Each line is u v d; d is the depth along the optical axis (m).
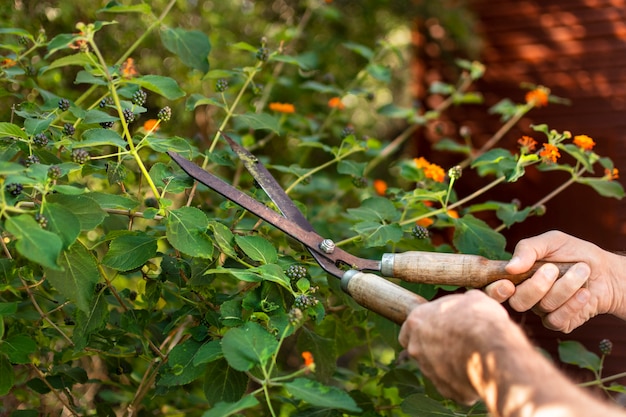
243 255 1.69
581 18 3.65
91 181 2.53
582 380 3.04
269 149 3.81
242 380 1.53
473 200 3.60
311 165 4.47
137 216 1.69
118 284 2.45
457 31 3.89
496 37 3.84
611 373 3.12
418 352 1.14
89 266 1.43
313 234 1.49
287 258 1.71
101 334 1.79
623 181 3.39
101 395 2.27
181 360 1.55
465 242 1.85
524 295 1.39
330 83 3.02
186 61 2.13
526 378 0.95
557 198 3.39
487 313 1.09
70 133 1.74
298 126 3.01
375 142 3.11
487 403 1.00
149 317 1.82
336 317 2.11
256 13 4.39
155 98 3.52
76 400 2.31
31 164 1.45
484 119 3.82
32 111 1.91
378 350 3.45
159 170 1.64
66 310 1.93
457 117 3.88
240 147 1.68
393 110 3.13
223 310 1.51
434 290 1.84
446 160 3.81
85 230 1.42
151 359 1.78
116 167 1.71
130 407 1.79
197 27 4.00
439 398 1.94
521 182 3.46
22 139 1.60
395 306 1.23
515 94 3.79
